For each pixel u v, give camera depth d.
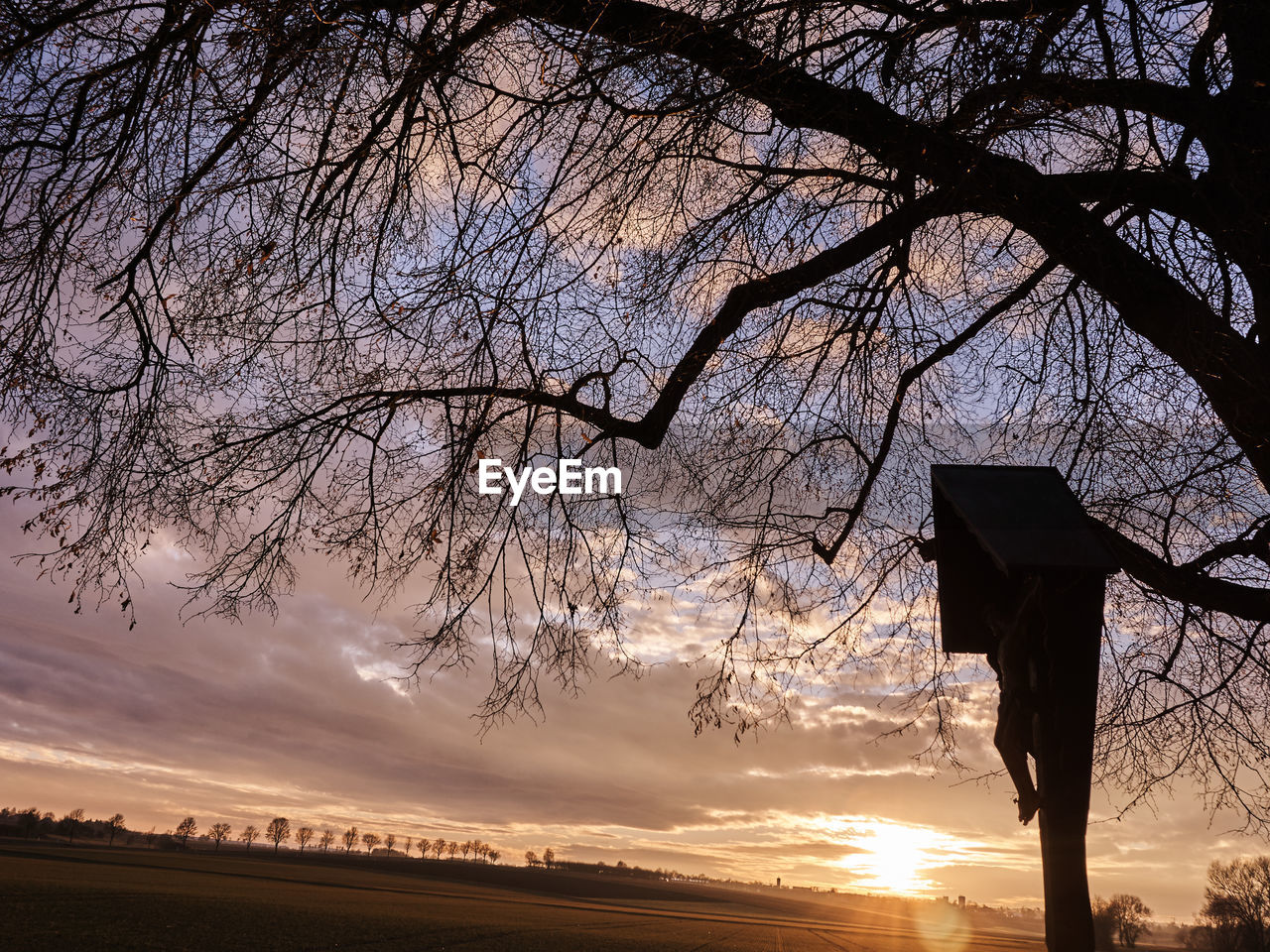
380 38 4.10
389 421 4.82
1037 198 4.18
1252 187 3.91
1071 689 1.78
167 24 4.35
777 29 3.70
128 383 4.63
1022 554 1.85
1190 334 4.04
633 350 4.96
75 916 34.50
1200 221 4.36
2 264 4.45
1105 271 4.39
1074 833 1.73
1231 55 4.02
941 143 3.77
